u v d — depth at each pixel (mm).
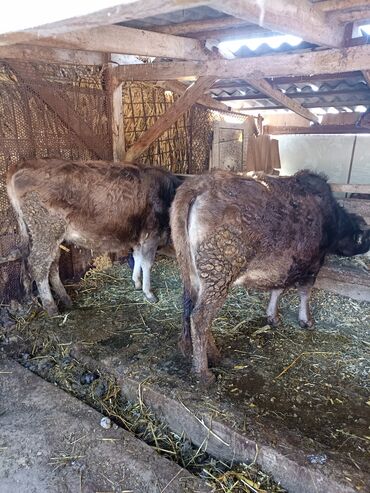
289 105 5082
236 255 2494
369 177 6055
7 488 1973
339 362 2830
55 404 2559
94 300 3959
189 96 3918
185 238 2557
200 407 2322
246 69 3518
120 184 3598
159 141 5125
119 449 2199
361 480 1807
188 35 3742
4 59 3365
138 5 1120
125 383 2660
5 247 3672
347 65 3002
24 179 3307
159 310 3734
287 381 2611
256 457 2059
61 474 2049
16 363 3002
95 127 4242
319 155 6500
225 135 6195
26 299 3846
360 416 2293
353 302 3699
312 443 2049
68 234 3574
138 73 4105
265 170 6832
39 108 3701
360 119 5137
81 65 4012
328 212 3080
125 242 3842
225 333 3240
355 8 2447
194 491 1931
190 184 2578
